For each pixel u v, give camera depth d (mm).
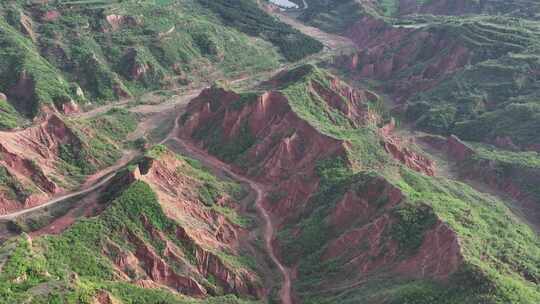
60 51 156875
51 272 64938
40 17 165750
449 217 79250
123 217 80375
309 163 111438
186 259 81500
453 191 101500
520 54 156625
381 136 119188
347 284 78250
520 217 105000
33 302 56656
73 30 165250
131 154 123000
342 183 96312
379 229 82375
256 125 125125
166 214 84125
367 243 82062
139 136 132500
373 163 106375
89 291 60875
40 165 105500
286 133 118000
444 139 139000
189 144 129875
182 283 78812
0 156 101875
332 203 93375
